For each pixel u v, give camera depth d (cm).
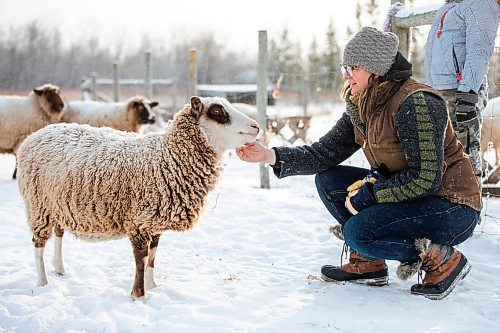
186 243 534
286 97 3694
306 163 400
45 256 486
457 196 345
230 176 976
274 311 349
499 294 374
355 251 394
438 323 317
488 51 440
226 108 400
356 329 314
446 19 477
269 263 471
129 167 382
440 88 488
